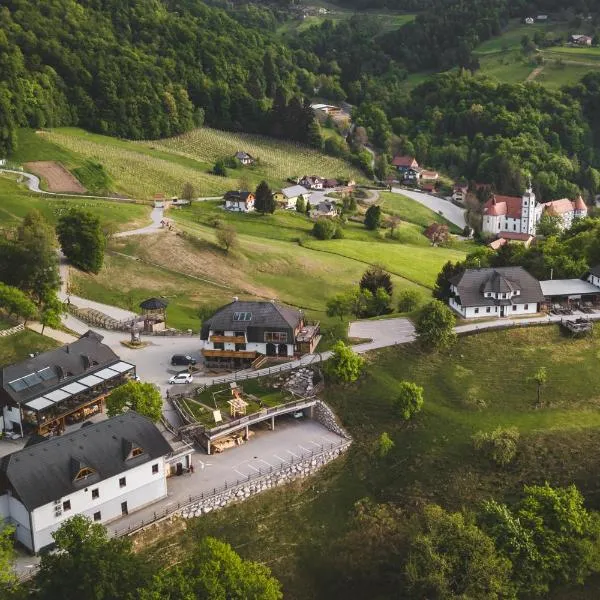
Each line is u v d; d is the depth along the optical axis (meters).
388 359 129.88
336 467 110.56
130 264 190.38
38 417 108.00
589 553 91.62
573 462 107.38
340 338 137.50
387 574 93.88
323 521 102.50
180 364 133.88
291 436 116.00
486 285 141.50
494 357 130.12
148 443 97.62
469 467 108.06
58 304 143.38
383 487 107.25
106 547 78.88
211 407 118.50
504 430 110.31
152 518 95.38
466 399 120.25
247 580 78.81
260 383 125.25
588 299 149.00
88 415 116.12
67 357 118.69
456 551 88.31
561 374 125.50
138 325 151.88
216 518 99.69
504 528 92.06
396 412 117.12
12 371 112.50
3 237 165.00
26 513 87.06
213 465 107.62
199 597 76.38
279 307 134.88
